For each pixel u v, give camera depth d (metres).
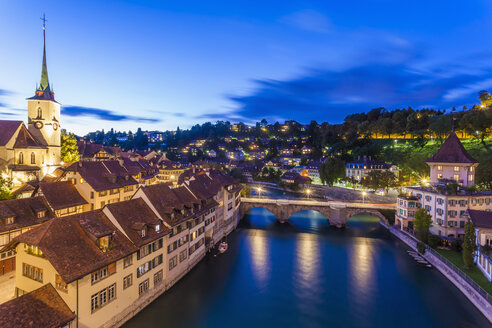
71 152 99.31
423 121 160.00
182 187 60.84
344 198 128.12
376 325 40.41
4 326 24.28
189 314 40.78
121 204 41.53
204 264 58.53
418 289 49.97
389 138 174.12
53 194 50.59
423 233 66.50
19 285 33.03
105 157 131.88
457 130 135.25
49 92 80.31
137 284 38.81
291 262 61.25
